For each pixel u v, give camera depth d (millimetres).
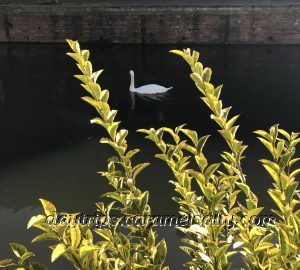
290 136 2047
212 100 1857
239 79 16094
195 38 21781
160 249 1887
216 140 10898
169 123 12500
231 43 21562
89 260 1573
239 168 1973
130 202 2012
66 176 9438
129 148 10508
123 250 1774
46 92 15594
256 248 1626
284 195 1637
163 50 21125
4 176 9516
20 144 11359
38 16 22578
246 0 22922
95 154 10500
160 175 8922
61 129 12273
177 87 15695
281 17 20844
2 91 15820
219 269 1700
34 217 1438
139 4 22672
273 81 15742
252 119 12453
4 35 23078
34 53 21109
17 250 1583
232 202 2090
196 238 1993
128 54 20547
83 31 22516
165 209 7520
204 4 21859
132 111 13531
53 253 1378
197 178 1875
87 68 1966
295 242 1505
